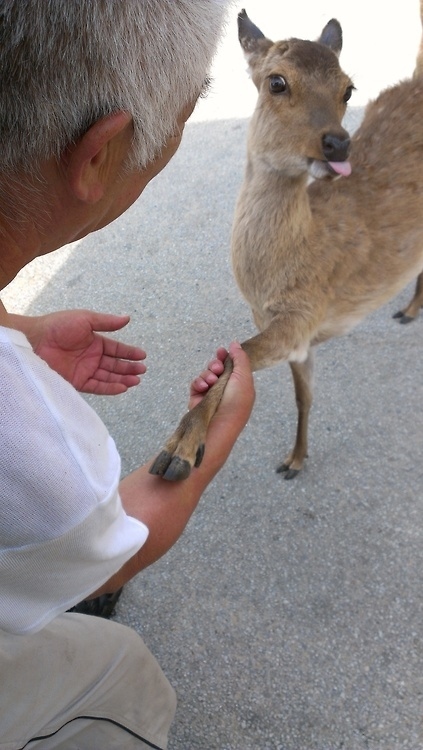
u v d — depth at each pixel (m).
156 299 1.96
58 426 0.51
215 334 1.84
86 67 0.46
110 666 0.88
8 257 0.54
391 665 1.24
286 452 1.57
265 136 1.28
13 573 0.53
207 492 1.52
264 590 1.36
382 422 1.59
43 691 0.80
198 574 1.40
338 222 1.40
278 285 1.35
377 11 2.83
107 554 0.59
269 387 1.70
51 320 1.03
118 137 0.53
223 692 1.25
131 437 1.66
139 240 2.15
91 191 0.54
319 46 1.27
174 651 1.30
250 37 1.34
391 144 1.53
